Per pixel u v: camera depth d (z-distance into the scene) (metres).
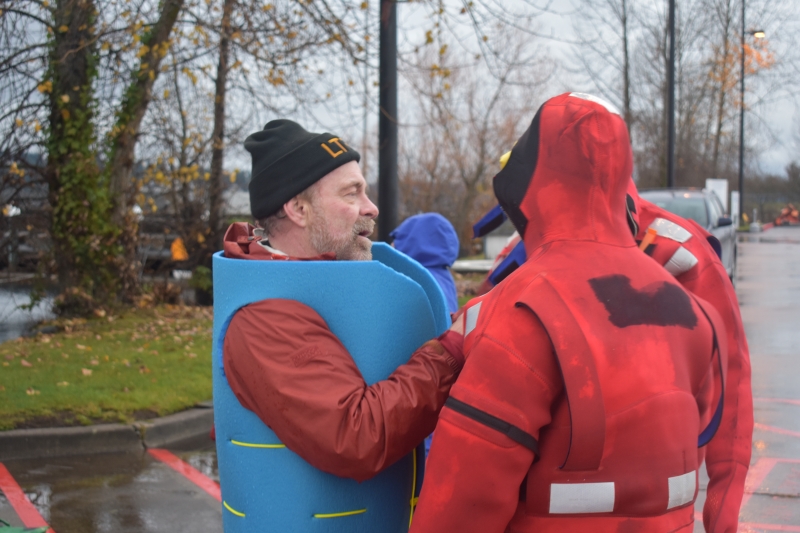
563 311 1.38
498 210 3.03
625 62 28.92
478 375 1.41
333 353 1.59
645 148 32.94
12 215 10.77
